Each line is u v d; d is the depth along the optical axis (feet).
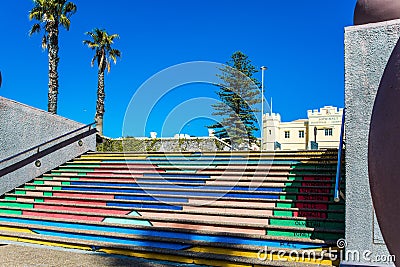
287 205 21.97
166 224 21.42
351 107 15.97
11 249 20.66
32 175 31.53
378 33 15.75
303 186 23.88
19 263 17.84
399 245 4.47
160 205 23.77
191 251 18.84
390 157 4.50
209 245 18.78
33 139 32.04
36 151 32.17
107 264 17.89
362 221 15.40
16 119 30.40
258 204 22.61
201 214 21.91
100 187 28.04
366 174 15.52
